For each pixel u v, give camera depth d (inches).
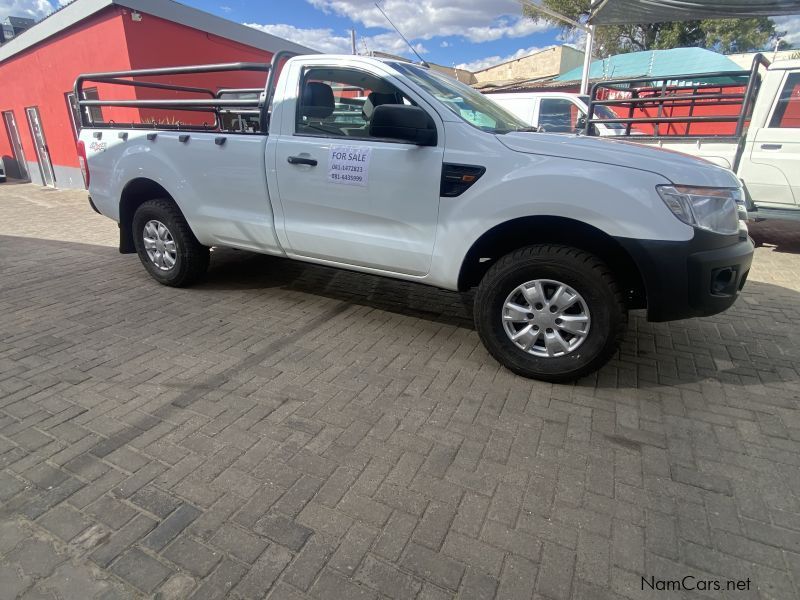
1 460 92.6
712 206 105.9
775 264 232.2
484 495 86.0
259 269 209.5
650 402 114.7
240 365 129.0
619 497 85.9
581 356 115.7
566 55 1007.0
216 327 152.4
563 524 80.1
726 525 80.3
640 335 149.3
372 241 134.6
